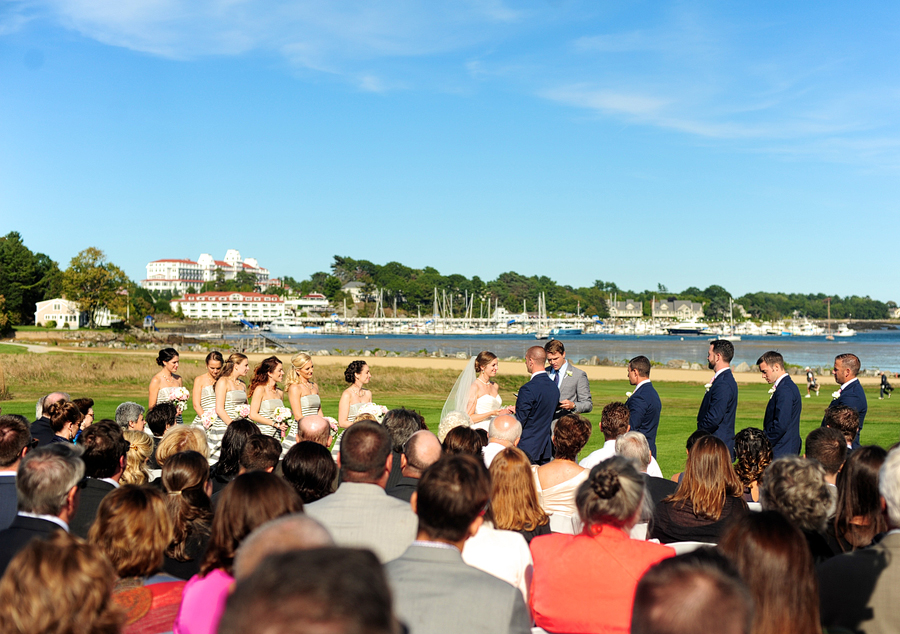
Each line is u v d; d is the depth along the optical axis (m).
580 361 54.53
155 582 3.40
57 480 3.33
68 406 6.83
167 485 4.03
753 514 2.75
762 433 5.84
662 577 1.68
